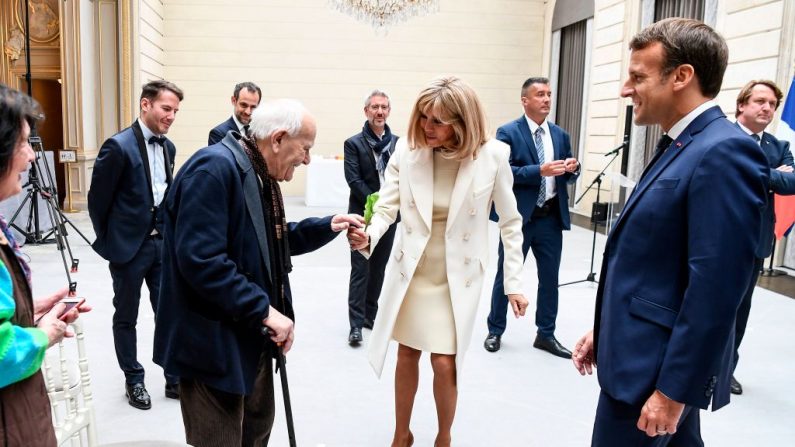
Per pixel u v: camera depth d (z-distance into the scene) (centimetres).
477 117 218
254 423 206
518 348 381
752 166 129
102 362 340
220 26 1119
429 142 219
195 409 180
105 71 933
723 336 129
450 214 224
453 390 230
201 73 1124
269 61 1136
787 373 348
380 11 835
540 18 1180
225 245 168
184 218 165
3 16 954
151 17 1021
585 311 463
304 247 208
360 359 357
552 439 268
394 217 243
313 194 1029
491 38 1176
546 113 359
